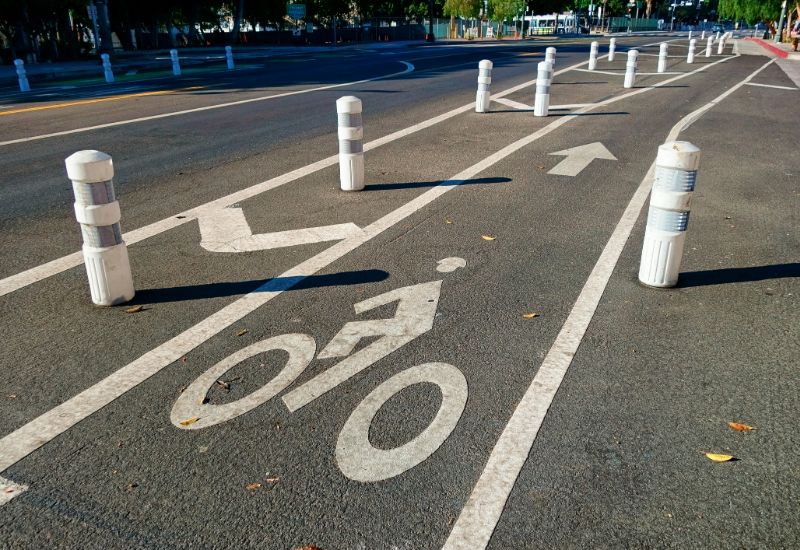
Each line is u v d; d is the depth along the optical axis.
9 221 6.15
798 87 18.20
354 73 21.89
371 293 4.46
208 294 4.45
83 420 3.05
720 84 18.44
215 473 2.70
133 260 5.10
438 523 2.44
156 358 3.60
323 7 61.69
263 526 2.42
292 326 3.97
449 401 3.20
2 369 3.49
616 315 4.14
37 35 35.16
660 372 3.48
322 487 2.62
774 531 2.40
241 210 6.44
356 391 3.28
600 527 2.42
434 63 26.06
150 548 2.32
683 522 2.45
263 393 3.26
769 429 3.00
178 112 13.27
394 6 70.19
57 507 2.51
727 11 54.22
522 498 2.57
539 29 94.12
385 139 10.11
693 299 4.40
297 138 10.26
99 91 18.39
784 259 5.19
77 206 4.03
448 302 4.31
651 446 2.88
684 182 4.29
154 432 2.96
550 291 4.50
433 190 7.12
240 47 49.84
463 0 66.00
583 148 9.37
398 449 2.85
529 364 3.54
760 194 7.19
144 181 7.63
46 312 4.18
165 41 56.22
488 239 5.55
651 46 41.97
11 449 2.85
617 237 5.63
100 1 31.16
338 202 6.68
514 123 11.53
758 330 3.96
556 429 2.99
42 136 10.66
